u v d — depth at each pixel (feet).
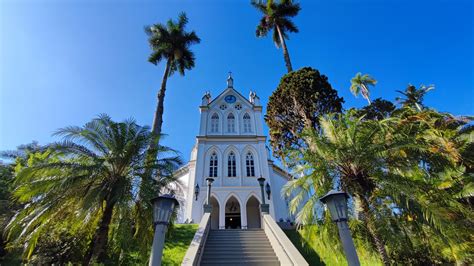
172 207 22.13
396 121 45.55
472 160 44.47
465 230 31.81
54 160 41.50
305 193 36.45
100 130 42.96
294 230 59.93
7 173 61.57
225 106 107.34
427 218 29.99
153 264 19.04
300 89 60.64
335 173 36.09
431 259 35.88
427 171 43.11
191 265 30.71
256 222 88.43
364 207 33.09
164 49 88.58
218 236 49.39
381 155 34.50
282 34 93.56
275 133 63.36
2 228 42.83
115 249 38.52
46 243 37.60
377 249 33.94
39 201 36.42
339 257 39.99
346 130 37.65
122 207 36.60
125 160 41.16
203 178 86.12
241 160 91.35
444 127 52.19
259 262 38.63
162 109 77.41
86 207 34.06
